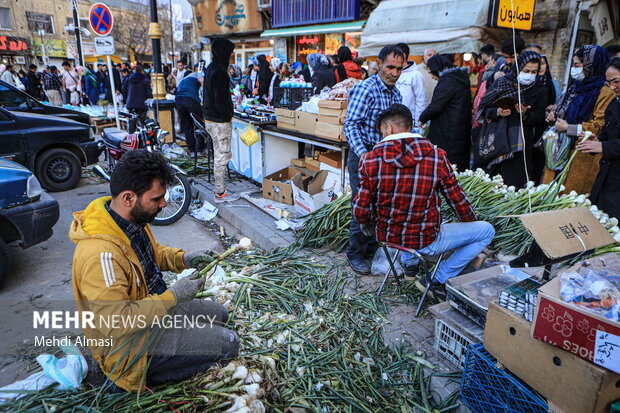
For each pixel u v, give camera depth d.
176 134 10.12
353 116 3.39
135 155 1.69
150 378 1.93
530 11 6.33
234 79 10.89
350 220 3.66
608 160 3.29
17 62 24.23
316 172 4.81
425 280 3.05
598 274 1.82
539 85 4.04
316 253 3.96
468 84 4.60
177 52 26.02
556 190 3.50
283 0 11.56
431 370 2.42
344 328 2.78
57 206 3.84
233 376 2.00
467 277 2.62
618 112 3.21
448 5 6.51
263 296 3.10
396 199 2.64
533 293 1.89
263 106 6.61
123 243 1.72
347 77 6.61
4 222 3.53
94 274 1.60
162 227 4.98
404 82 5.26
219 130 5.22
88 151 6.57
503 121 4.10
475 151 4.71
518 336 1.86
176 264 2.20
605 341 1.52
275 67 9.88
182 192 5.10
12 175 3.50
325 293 3.21
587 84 3.90
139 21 28.28
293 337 2.62
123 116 5.95
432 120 4.79
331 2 10.25
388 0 7.61
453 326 2.38
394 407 2.20
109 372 1.82
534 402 1.82
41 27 25.12
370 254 3.88
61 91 16.31
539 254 2.10
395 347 2.62
